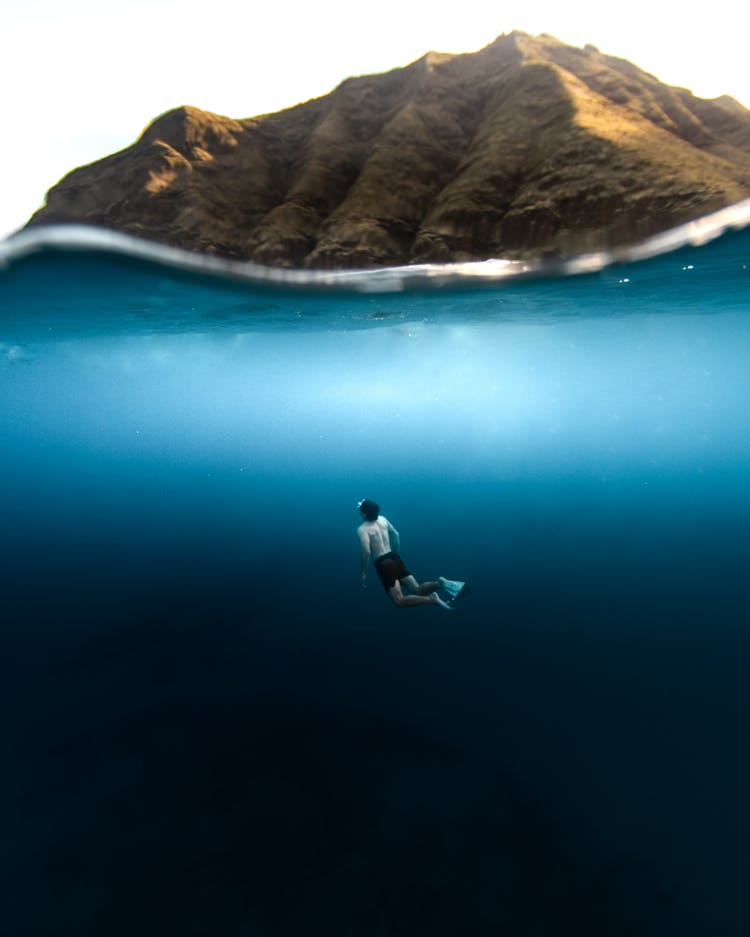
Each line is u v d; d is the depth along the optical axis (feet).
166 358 75.97
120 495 104.83
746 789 18.94
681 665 28.14
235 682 27.73
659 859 16.19
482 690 26.45
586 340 64.75
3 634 34.01
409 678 27.86
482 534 64.54
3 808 19.07
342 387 116.57
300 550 56.65
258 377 100.32
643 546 54.54
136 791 19.83
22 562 50.57
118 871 16.42
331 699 25.94
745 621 33.53
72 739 22.99
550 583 42.83
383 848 16.97
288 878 16.02
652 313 48.21
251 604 39.32
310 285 26.71
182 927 14.52
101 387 112.47
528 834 17.30
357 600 40.04
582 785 19.47
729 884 15.26
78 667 29.53
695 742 21.65
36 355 71.20
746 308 47.73
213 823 18.16
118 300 32.48
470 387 117.08
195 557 53.21
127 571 47.73
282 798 19.33
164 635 33.73
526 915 14.51
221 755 21.76
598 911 14.58
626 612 35.83
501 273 24.29
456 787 19.60
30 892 15.71
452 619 35.83
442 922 14.46
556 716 23.88
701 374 96.99
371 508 26.23
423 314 41.93
